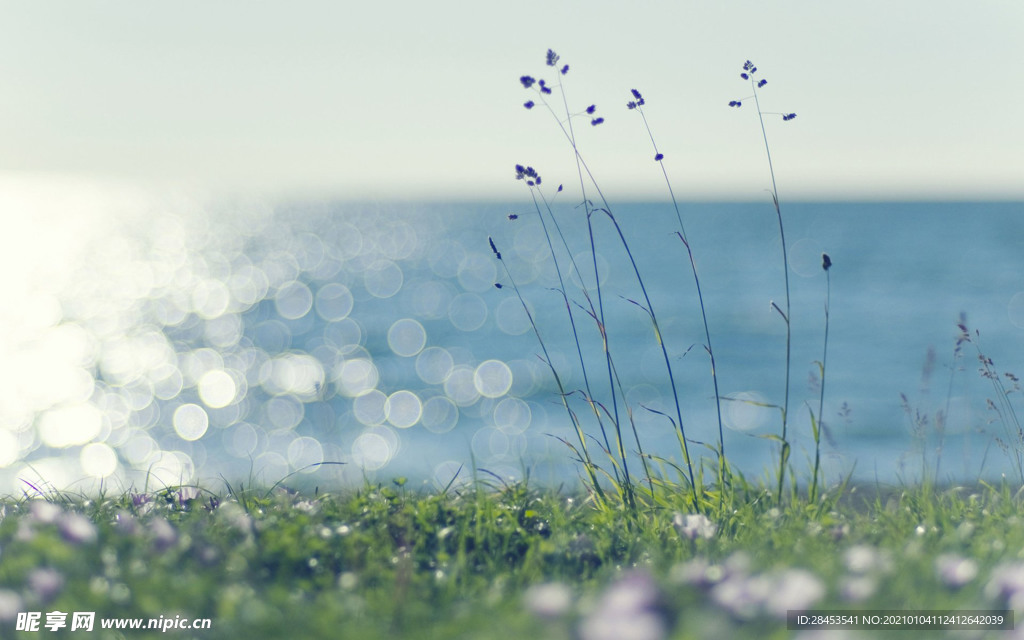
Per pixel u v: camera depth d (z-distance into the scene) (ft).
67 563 9.03
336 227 460.96
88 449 66.49
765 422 62.39
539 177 13.01
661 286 165.07
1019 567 8.39
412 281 204.64
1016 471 19.12
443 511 11.79
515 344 113.50
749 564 9.12
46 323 138.00
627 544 11.11
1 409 78.84
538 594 7.64
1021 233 274.16
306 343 120.98
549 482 16.14
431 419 76.48
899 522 11.65
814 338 104.53
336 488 15.15
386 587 9.01
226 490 15.67
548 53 12.98
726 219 394.93
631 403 75.00
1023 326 104.17
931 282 156.15
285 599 8.36
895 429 55.31
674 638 6.95
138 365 104.22
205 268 241.96
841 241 259.19
